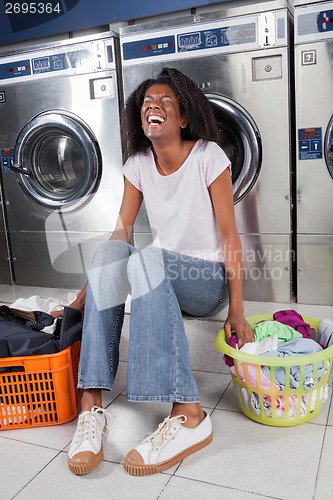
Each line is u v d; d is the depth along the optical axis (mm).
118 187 2812
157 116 1556
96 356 1482
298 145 2414
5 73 2953
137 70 2631
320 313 2381
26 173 2951
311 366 1482
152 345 1423
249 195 2527
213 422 1605
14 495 1296
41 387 1610
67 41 2775
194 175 1617
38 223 2967
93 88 2783
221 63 2457
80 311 1657
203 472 1355
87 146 2799
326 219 2439
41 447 1516
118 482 1330
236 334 1587
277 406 1521
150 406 1733
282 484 1289
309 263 2510
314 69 2322
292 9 2541
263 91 2412
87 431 1417
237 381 1589
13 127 2984
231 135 2553
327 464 1360
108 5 2943
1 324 1714
